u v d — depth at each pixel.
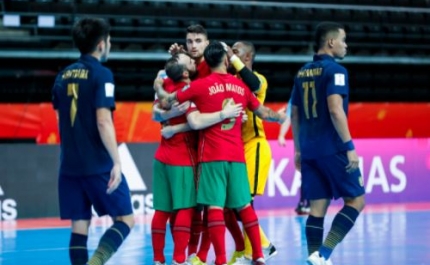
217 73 12.79
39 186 25.61
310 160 12.66
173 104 12.68
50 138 26.42
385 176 28.94
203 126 12.48
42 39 31.94
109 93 10.62
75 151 10.80
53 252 17.33
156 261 13.33
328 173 12.50
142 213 26.41
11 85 31.30
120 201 10.91
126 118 26.52
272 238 18.89
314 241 12.73
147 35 33.41
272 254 14.78
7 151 25.30
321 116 12.43
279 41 35.00
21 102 31.17
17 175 25.36
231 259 14.02
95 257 10.77
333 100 12.06
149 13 33.97
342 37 12.66
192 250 13.85
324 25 12.64
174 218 14.02
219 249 12.61
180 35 33.78
